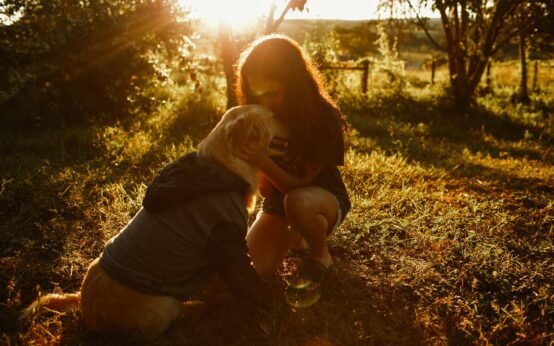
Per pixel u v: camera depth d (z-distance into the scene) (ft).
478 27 41.11
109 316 8.56
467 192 18.57
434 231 14.25
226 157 8.73
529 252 13.23
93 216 14.44
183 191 8.40
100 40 29.04
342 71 44.19
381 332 9.27
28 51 26.55
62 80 28.71
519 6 42.01
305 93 9.20
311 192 9.70
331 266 10.41
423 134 32.12
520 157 26.08
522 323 9.54
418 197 16.98
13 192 15.47
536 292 11.08
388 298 10.70
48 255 12.07
